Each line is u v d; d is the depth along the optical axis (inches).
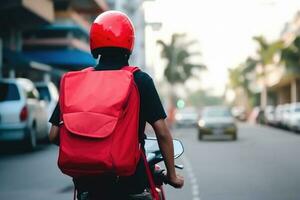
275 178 478.6
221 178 479.8
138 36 2640.3
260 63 3019.2
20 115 634.2
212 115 1159.6
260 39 2837.1
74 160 112.4
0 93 640.4
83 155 111.7
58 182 441.4
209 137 1250.0
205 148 868.0
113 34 125.3
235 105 5452.8
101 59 127.1
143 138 123.8
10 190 399.5
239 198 369.4
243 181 459.2
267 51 2810.0
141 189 120.2
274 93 3457.2
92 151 111.7
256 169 553.3
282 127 1796.3
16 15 1182.9
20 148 701.9
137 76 121.1
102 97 115.6
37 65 1261.1
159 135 121.9
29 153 677.3
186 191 402.6
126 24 127.7
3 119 630.5
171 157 123.2
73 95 117.8
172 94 2719.0
